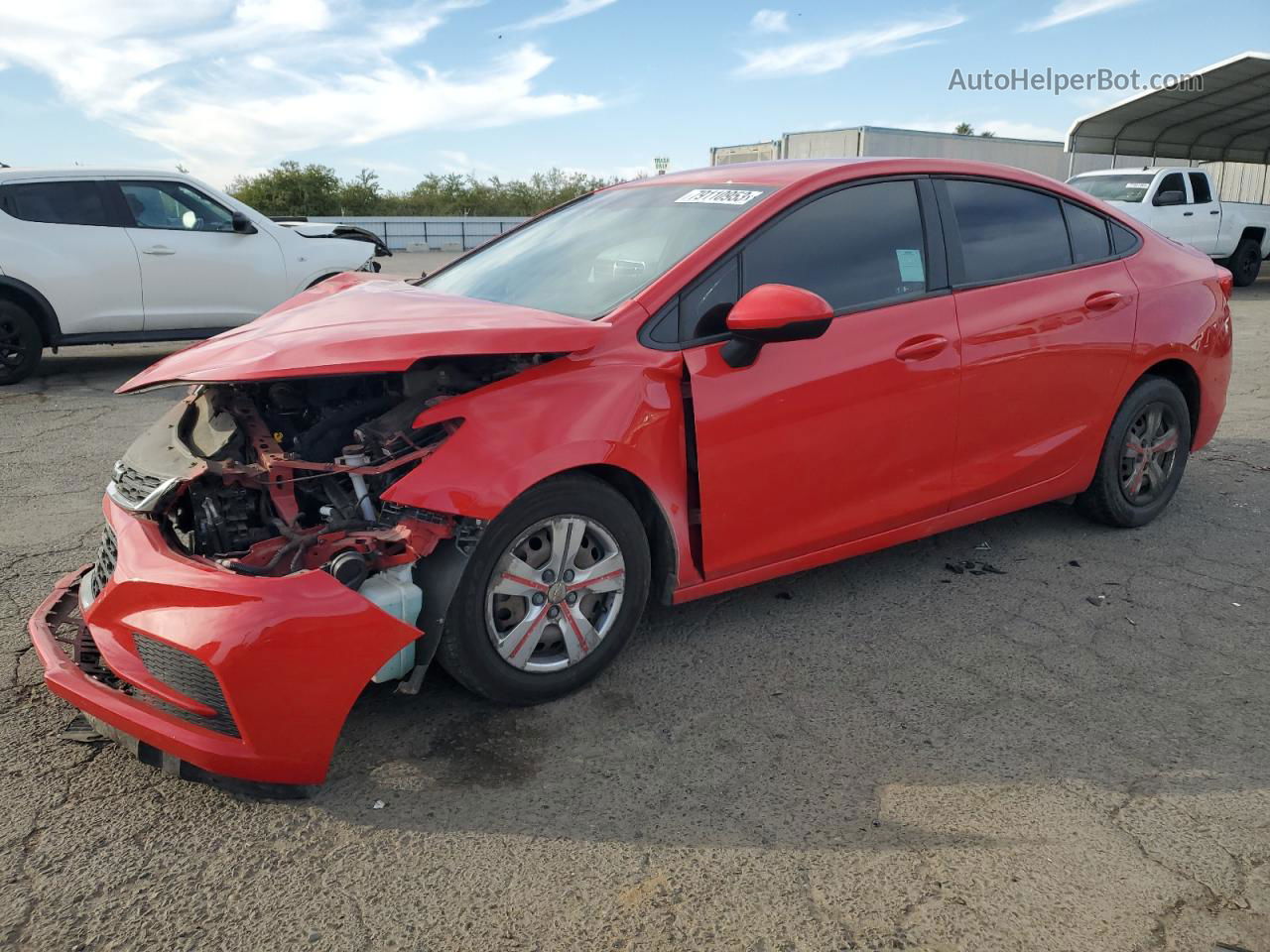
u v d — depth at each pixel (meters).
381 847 2.36
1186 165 25.42
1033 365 3.84
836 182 3.46
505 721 2.91
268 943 2.05
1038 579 3.96
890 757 2.73
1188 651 3.36
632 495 3.11
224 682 2.31
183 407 3.20
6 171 8.12
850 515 3.46
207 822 2.45
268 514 2.72
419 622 2.67
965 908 2.14
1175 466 4.56
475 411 2.71
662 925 2.10
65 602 2.98
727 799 2.54
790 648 3.38
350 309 3.18
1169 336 4.31
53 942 2.06
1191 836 2.38
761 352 3.14
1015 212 3.95
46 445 6.26
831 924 2.10
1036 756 2.73
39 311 8.28
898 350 3.42
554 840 2.38
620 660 3.29
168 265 8.65
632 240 3.50
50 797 2.54
